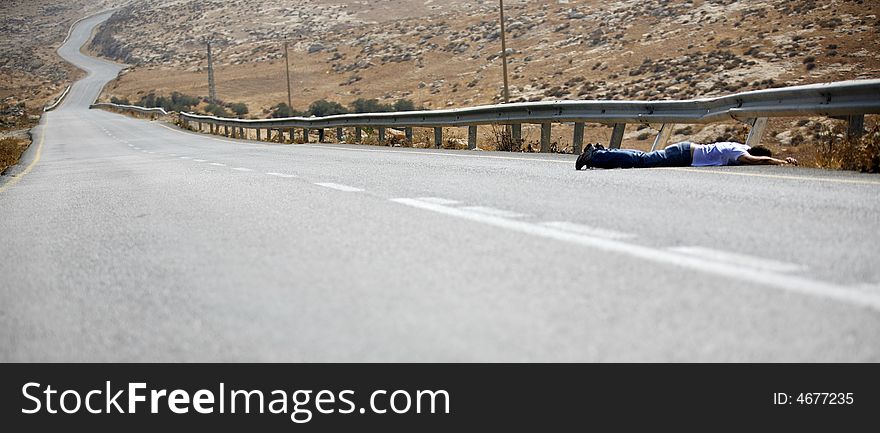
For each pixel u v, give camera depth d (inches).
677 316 275.7
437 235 450.6
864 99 775.1
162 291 359.3
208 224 555.2
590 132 3097.9
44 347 293.0
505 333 268.1
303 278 362.3
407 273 358.9
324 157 1316.4
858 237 405.7
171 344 283.3
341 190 716.7
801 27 5093.5
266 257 417.4
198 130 4030.5
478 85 6663.4
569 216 500.4
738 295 297.0
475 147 1462.8
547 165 912.9
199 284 366.9
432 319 287.3
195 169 1168.8
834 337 249.4
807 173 724.7
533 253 386.9
